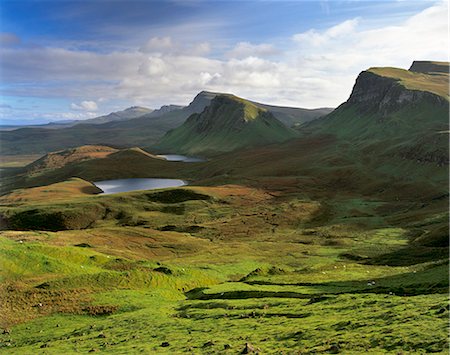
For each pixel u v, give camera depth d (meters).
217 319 44.66
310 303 47.25
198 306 54.00
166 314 50.53
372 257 109.31
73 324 50.12
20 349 40.66
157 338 38.72
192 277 76.75
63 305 56.25
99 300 58.19
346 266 89.88
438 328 27.31
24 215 186.25
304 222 183.25
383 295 45.62
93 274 68.06
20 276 65.88
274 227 174.75
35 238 115.00
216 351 30.20
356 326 32.38
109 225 185.00
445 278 54.00
